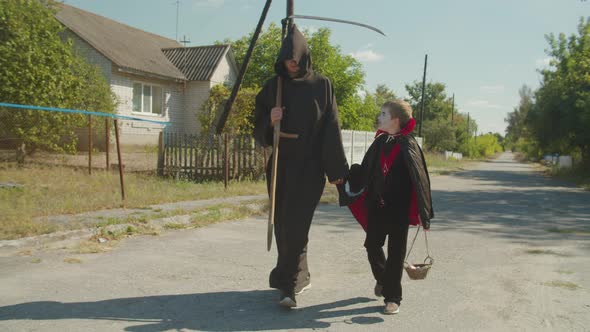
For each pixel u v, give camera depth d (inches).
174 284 175.3
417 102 2566.4
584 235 287.1
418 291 173.3
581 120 949.8
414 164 144.0
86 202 311.1
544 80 1205.7
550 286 180.5
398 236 148.3
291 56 146.9
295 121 152.0
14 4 485.1
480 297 167.2
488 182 764.0
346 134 663.8
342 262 213.2
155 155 649.6
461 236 280.5
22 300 153.6
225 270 195.2
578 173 948.0
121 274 185.3
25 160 530.6
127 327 134.6
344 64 1042.1
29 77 464.8
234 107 671.8
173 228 275.3
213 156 471.2
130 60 781.3
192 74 888.3
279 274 152.7
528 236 283.0
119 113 758.5
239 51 1060.5
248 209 335.6
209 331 133.6
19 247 216.7
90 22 848.3
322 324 140.3
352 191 156.8
